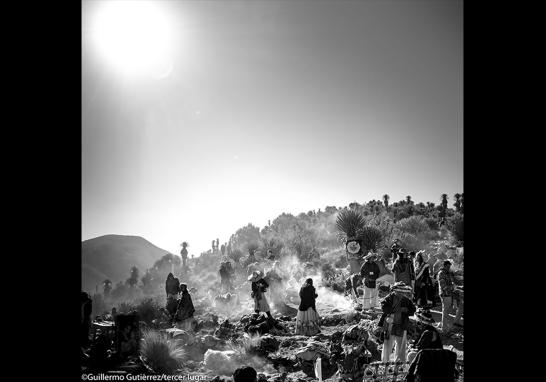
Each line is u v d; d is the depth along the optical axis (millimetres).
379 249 21656
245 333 10727
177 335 10164
